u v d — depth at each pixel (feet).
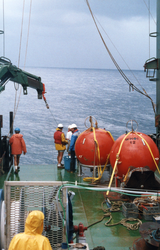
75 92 441.68
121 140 30.94
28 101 318.86
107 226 23.95
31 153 92.79
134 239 21.81
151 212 24.90
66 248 15.34
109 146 34.73
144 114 233.76
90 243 21.25
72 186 15.97
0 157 38.27
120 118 211.41
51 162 80.53
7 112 231.09
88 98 361.51
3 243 14.79
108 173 38.73
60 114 228.63
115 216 25.84
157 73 37.60
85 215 26.04
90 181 35.37
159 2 36.37
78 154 35.63
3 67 29.22
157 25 36.83
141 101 337.72
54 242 16.08
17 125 165.78
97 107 277.23
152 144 30.68
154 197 26.58
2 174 38.11
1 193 15.29
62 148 40.70
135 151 29.55
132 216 25.18
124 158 29.78
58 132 40.52
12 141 38.42
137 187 27.78
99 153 34.14
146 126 176.96
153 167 30.35
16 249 11.64
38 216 11.89
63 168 41.09
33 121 186.91
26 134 135.13
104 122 191.93
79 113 237.45
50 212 16.07
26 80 32.76
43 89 36.83
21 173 38.65
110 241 21.52
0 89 27.99
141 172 27.25
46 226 15.94
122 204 26.27
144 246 19.56
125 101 335.26
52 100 334.24
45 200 16.05
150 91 470.39
